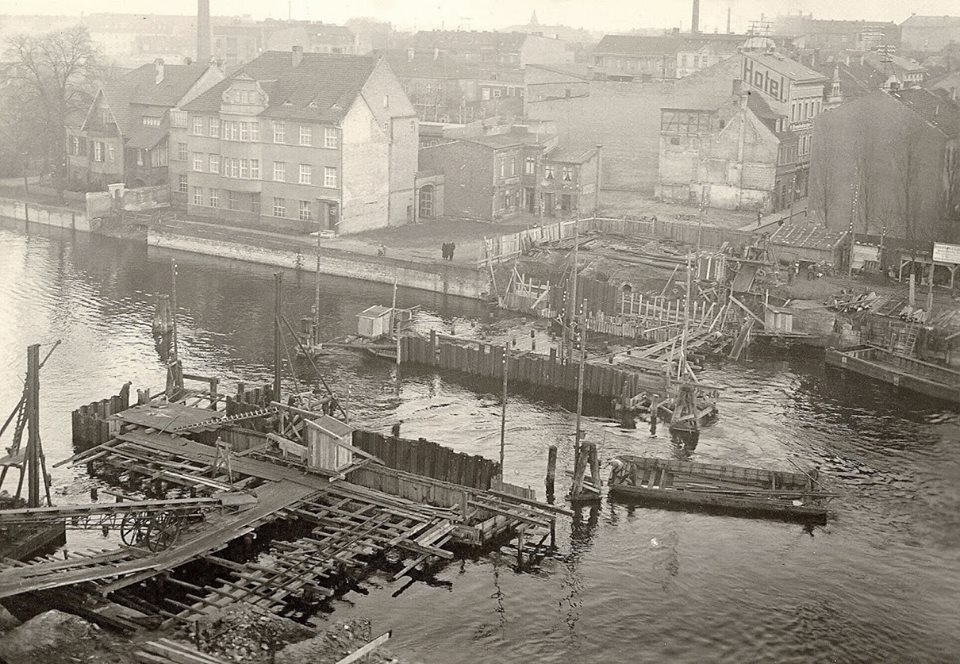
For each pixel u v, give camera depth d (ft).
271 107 384.06
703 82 431.84
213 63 432.25
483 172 401.08
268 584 160.45
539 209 415.44
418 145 408.26
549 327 305.32
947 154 333.62
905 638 155.63
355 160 376.07
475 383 262.67
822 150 357.82
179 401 232.94
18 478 202.49
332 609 160.86
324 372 266.98
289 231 386.73
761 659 151.43
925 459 214.90
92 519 183.21
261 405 228.63
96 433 218.59
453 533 179.83
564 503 196.54
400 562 173.78
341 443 192.75
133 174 431.84
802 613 161.99
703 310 297.74
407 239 375.86
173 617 150.71
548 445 223.71
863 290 305.32
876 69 515.91
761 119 400.88
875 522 189.16
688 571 173.99
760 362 277.23
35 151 494.18
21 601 155.53
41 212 431.43
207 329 297.53
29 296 326.24
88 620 151.53
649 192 451.94
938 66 557.33
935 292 303.07
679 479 201.98
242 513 178.91
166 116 424.05
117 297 327.47
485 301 327.67
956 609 162.40
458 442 224.33
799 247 327.67
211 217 409.49
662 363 266.36
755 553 179.22
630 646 154.40
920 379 250.16
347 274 352.90
